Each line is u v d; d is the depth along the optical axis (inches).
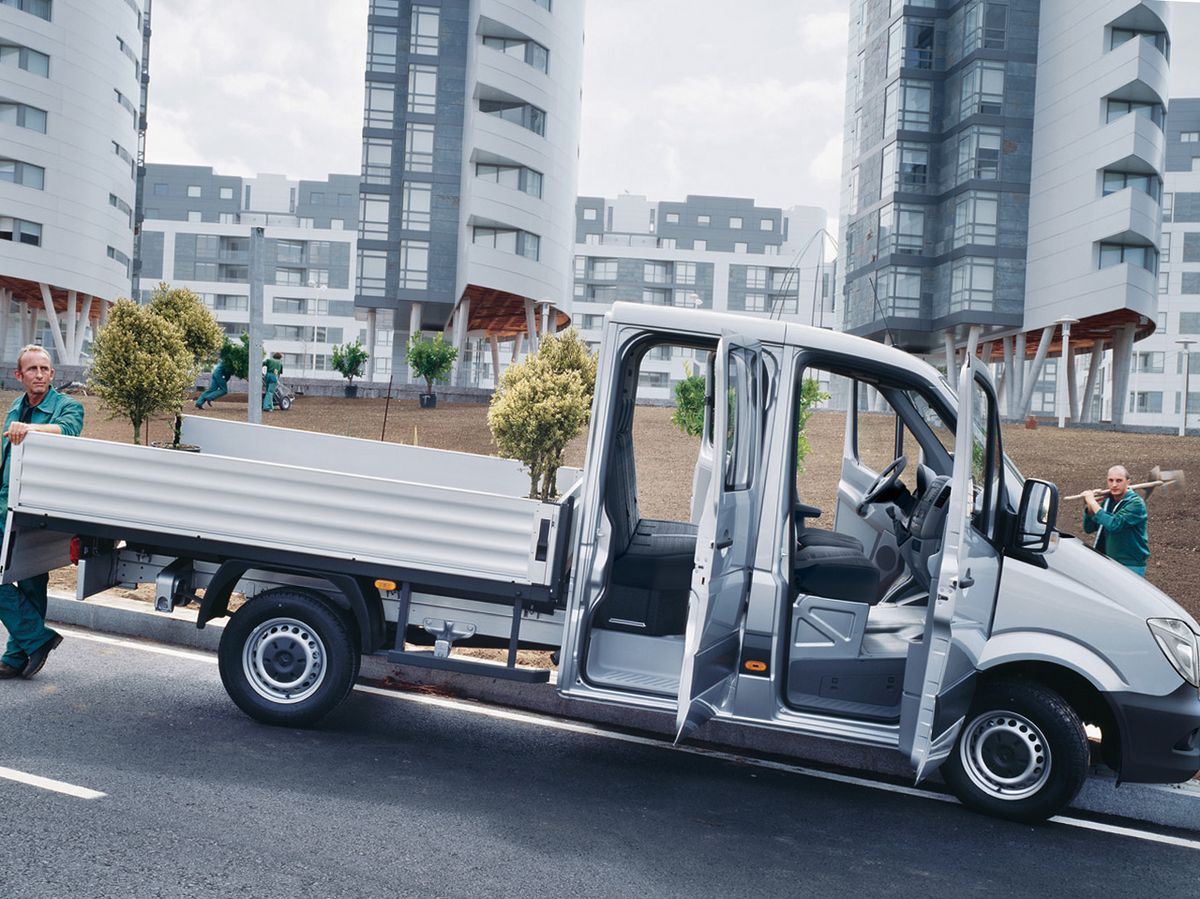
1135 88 1422.2
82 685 234.2
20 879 136.1
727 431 187.2
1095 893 168.2
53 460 223.8
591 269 4067.4
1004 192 1585.9
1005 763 202.2
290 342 4116.6
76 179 2011.6
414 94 1887.3
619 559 211.3
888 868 171.0
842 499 255.8
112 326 649.6
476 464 283.3
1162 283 3021.7
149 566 234.8
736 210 4495.6
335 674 215.8
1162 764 192.1
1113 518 271.0
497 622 218.5
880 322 1694.1
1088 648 194.4
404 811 175.2
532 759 213.9
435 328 2253.9
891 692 205.2
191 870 143.5
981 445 205.9
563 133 1868.8
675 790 203.3
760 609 198.5
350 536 214.5
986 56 1587.1
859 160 1879.9
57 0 1950.1
